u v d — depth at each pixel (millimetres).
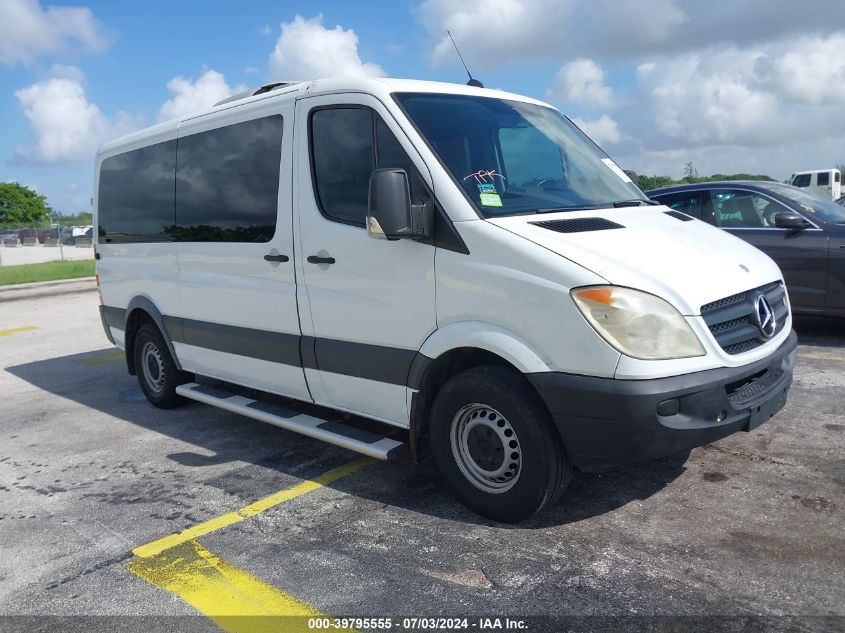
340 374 4574
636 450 3375
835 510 3850
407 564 3605
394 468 4895
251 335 5238
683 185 8664
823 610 3010
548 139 4758
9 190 88562
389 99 4238
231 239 5336
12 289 20906
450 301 3855
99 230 7320
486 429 3889
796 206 7762
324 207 4547
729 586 3215
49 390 8031
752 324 3779
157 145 6270
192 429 6156
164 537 4098
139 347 6910
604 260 3496
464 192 3891
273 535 4027
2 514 4586
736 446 4785
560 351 3463
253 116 5133
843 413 5332
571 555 3562
